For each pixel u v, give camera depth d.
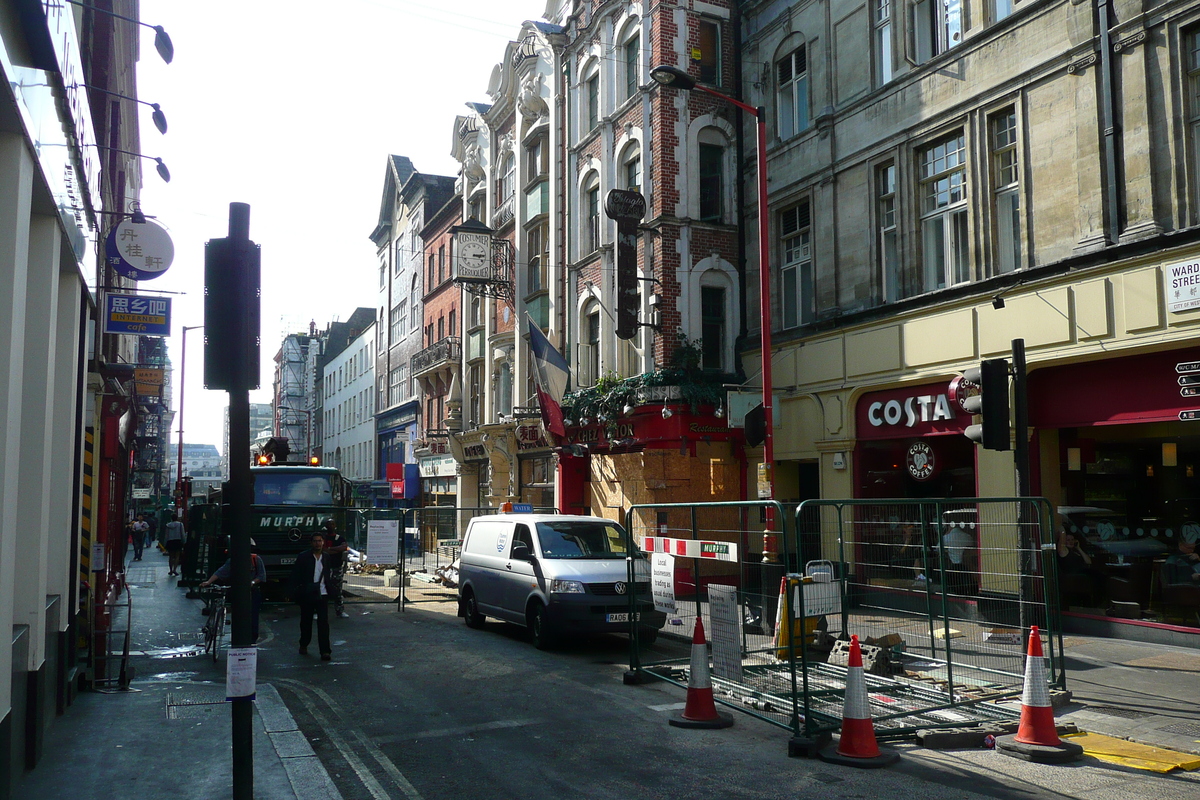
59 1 5.66
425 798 6.11
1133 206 11.52
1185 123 11.02
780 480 18.39
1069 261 12.17
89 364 10.16
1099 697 8.71
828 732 7.25
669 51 19.53
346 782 6.46
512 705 8.88
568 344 23.59
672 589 9.51
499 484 28.92
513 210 28.48
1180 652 10.85
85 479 10.42
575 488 22.75
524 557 13.07
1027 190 13.11
